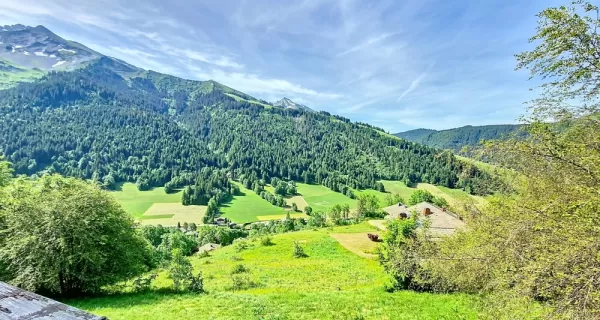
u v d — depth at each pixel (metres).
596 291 5.79
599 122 6.54
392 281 23.81
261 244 58.88
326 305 19.62
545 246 7.08
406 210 80.44
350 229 73.62
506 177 9.41
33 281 19.80
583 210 6.31
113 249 23.05
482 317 9.66
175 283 24.55
